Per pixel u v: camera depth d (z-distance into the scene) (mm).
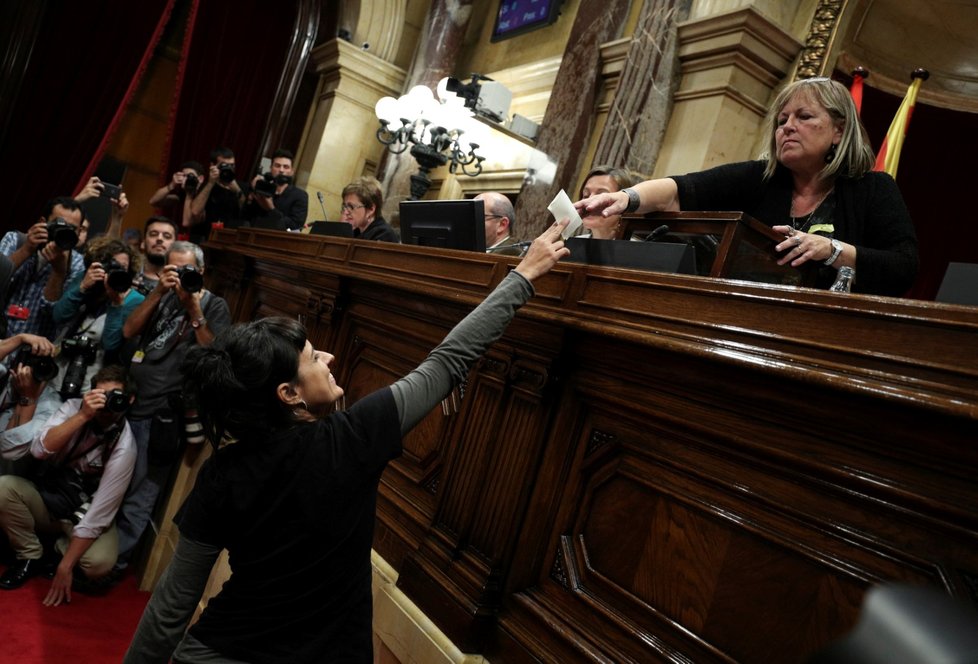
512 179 5945
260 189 5277
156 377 3602
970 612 378
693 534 1338
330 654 1273
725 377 1292
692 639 1282
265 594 1264
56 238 3621
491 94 5707
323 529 1250
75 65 7379
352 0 7902
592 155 5180
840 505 1144
